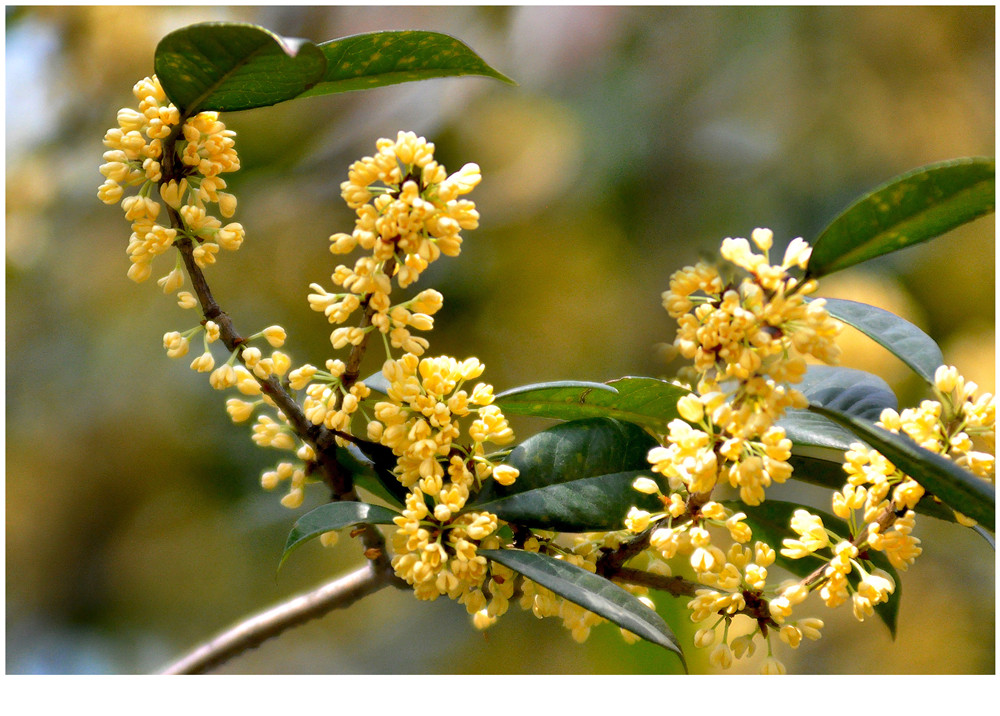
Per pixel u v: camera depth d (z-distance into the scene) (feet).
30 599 8.43
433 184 3.78
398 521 3.82
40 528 8.50
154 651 8.20
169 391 8.50
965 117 8.05
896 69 7.96
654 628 3.76
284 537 8.03
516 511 3.89
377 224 3.77
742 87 8.21
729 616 3.87
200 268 3.92
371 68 4.02
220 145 3.89
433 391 3.87
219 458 8.34
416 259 3.77
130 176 3.89
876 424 3.82
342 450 4.01
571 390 3.97
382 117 8.67
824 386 4.02
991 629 7.46
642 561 4.20
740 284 3.75
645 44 8.31
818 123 8.18
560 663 7.06
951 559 7.79
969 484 3.70
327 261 8.67
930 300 8.68
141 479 8.46
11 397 8.65
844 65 7.99
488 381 8.59
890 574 4.08
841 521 4.13
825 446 3.93
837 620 7.52
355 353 3.90
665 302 3.76
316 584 8.05
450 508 3.82
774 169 8.36
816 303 3.74
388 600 8.50
